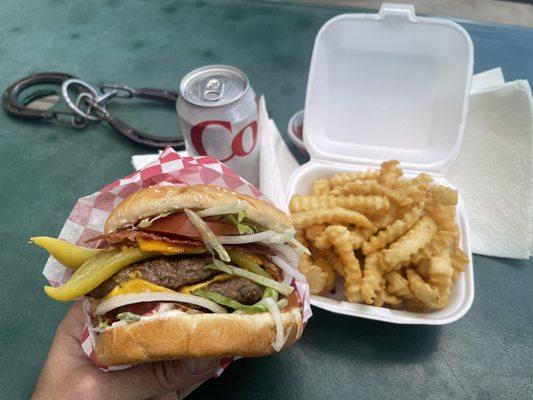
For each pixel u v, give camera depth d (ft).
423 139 1.26
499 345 1.02
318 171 1.27
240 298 0.81
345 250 1.01
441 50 1.17
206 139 1.10
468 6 1.97
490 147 1.25
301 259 1.02
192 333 0.74
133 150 1.48
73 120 1.55
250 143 1.15
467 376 0.98
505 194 1.20
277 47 1.78
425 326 1.05
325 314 1.08
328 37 1.21
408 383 0.98
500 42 1.66
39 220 1.32
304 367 1.00
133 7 2.06
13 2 2.15
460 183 1.25
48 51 1.87
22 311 1.12
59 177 1.43
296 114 1.45
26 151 1.51
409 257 1.01
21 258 1.23
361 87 1.27
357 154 1.29
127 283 0.79
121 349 0.75
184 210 0.83
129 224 0.83
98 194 0.94
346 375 0.99
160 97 1.59
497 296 1.10
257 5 1.99
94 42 1.90
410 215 1.05
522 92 1.21
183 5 2.03
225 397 0.96
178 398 0.95
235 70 1.11
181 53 1.80
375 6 1.97
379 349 1.02
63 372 0.85
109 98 1.56
